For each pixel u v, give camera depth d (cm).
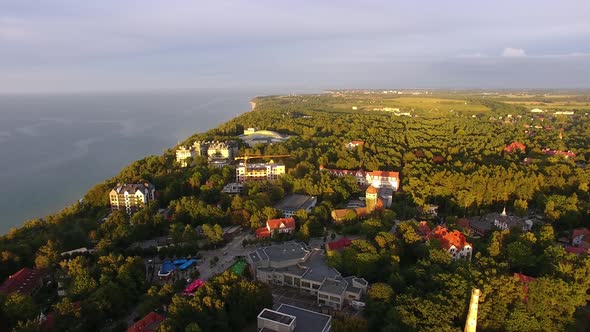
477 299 15462
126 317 19150
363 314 18638
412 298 17162
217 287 18675
